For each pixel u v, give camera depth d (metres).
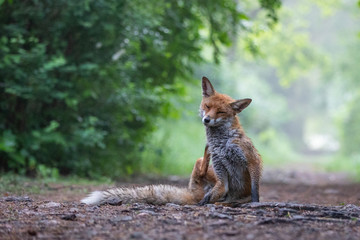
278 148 49.53
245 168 8.02
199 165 8.38
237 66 46.22
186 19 16.84
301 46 41.41
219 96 8.49
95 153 15.08
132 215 6.20
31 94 12.41
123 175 16.30
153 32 15.21
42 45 12.28
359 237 4.99
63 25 13.17
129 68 14.59
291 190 14.50
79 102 14.17
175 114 18.56
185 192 8.13
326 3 39.12
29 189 10.25
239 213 6.39
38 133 12.91
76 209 6.78
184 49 16.08
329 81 58.31
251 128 47.50
